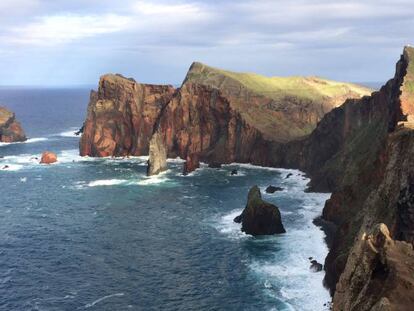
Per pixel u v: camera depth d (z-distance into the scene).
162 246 97.56
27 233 105.56
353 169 110.69
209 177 167.12
